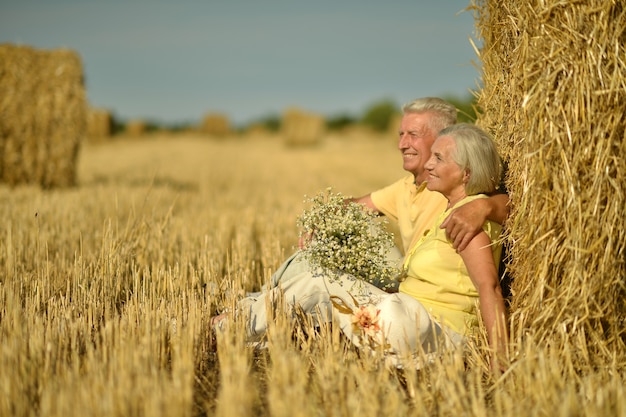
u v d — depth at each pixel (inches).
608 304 176.9
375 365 176.4
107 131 1707.7
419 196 231.1
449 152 194.9
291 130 1754.4
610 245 172.2
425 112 226.2
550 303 179.3
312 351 196.4
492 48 214.4
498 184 199.6
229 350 173.5
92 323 204.7
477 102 241.3
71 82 590.6
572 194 172.6
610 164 172.1
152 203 454.0
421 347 175.9
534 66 180.2
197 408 164.9
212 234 335.9
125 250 266.7
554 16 175.6
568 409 142.7
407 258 211.5
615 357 175.2
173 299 212.7
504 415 150.1
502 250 201.3
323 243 203.0
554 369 163.0
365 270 201.8
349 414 148.7
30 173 577.3
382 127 3107.8
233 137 2455.7
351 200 256.5
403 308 183.5
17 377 152.6
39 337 173.0
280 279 217.6
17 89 568.7
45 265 263.1
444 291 192.4
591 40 171.2
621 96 170.4
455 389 163.0
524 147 183.9
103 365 161.6
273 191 623.5
